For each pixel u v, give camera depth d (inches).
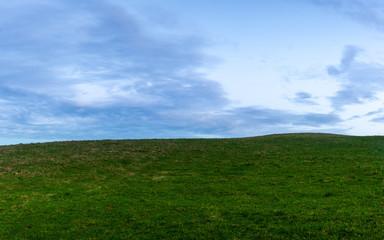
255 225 724.7
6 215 839.1
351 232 653.3
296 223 717.3
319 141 2172.7
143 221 782.5
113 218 815.7
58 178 1314.0
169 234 698.8
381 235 626.5
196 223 757.9
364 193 924.6
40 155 1808.6
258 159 1656.0
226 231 700.0
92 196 1032.2
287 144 2121.1
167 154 1877.5
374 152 1649.9
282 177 1232.2
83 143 2269.9
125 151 1964.8
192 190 1105.4
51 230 741.3
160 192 1084.5
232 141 2388.0
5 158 1716.3
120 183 1231.5
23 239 694.5
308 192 981.8
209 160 1688.0
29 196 1030.4
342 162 1443.2
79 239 690.2
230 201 938.7
